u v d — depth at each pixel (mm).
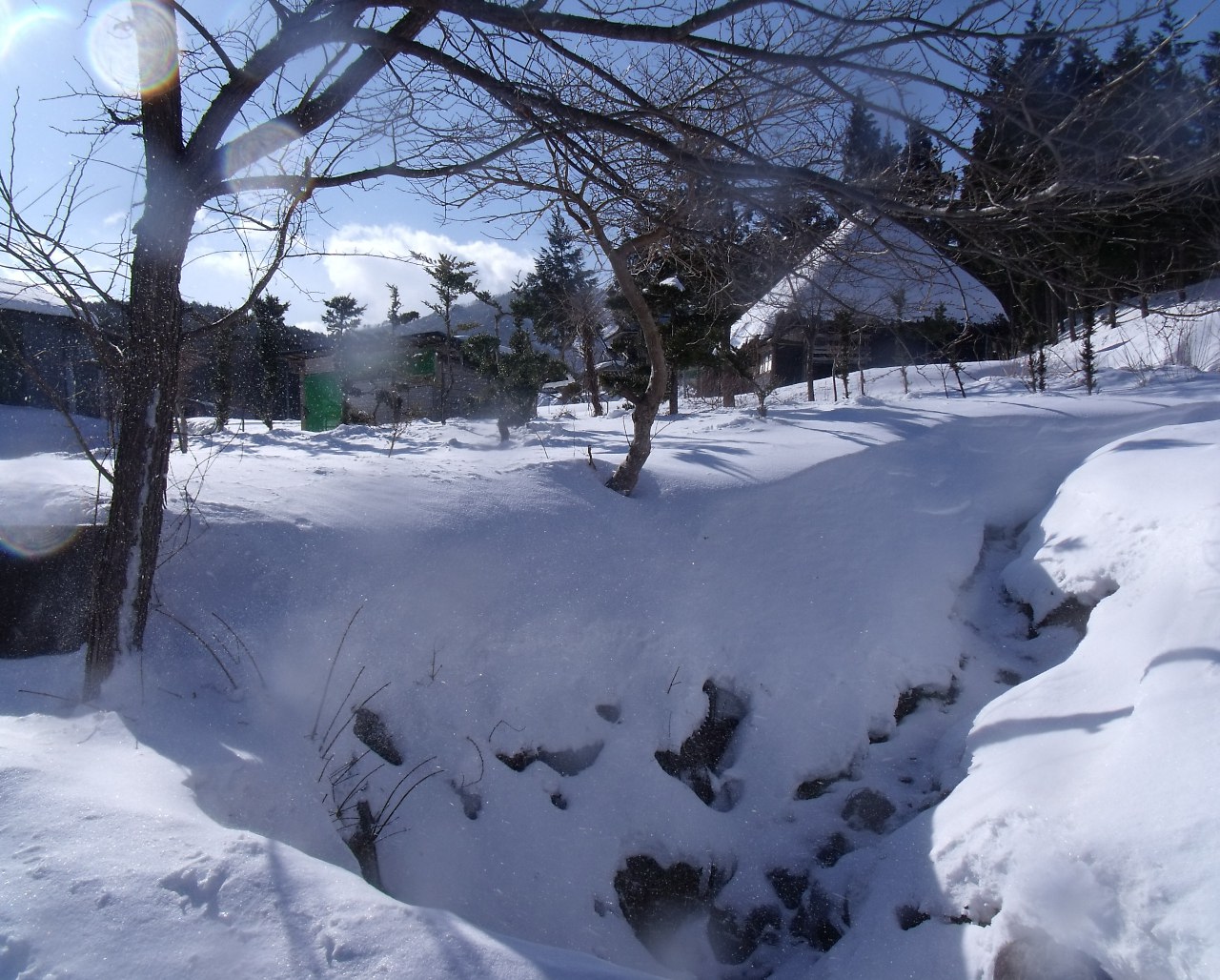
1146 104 3553
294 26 3984
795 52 3896
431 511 5773
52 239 4043
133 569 4152
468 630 5059
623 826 4656
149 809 3076
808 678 5520
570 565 5641
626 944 4234
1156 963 2816
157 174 4148
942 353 5824
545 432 10516
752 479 6789
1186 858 2920
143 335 4188
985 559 6688
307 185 4613
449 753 4582
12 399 16688
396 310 15789
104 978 2373
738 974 4320
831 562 6207
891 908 3775
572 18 3785
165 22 3984
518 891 4180
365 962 2557
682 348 11891
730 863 4738
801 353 21031
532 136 4707
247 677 4422
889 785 5043
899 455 7484
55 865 2713
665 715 5168
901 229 4426
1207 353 13656
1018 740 4352
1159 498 5656
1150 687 3881
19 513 4941
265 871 2852
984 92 3701
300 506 5512
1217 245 3848
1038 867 3256
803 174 3816
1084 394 9992
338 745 4320
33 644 4340
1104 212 3699
